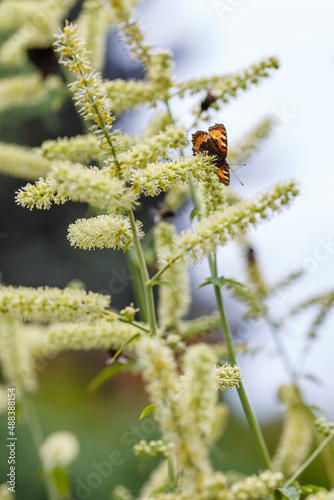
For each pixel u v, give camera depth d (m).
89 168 0.86
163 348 0.78
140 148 0.86
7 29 1.29
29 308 0.87
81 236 0.87
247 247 1.10
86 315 0.87
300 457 1.08
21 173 1.17
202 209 0.93
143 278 0.86
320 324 1.10
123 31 1.02
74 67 0.85
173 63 1.02
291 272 1.11
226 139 0.91
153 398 0.78
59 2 1.22
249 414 0.93
